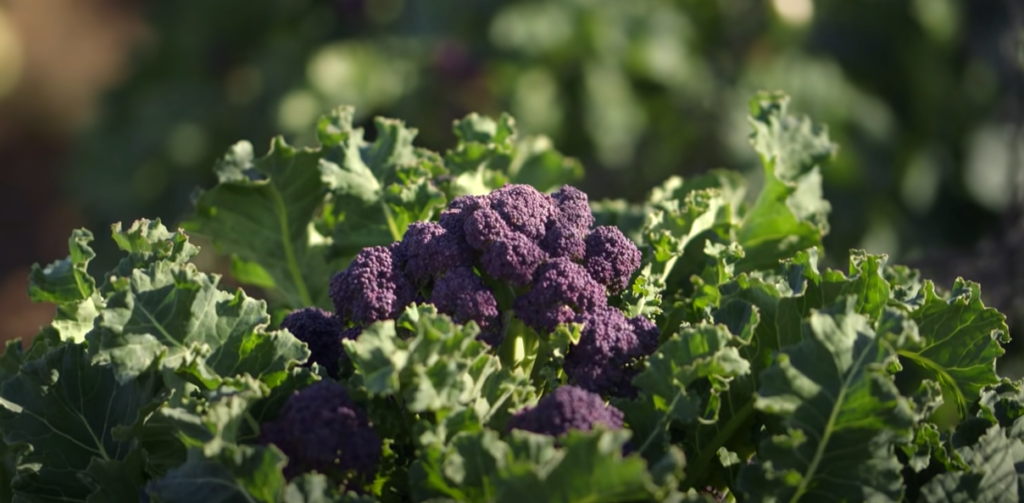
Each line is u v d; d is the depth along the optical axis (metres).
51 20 5.44
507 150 1.32
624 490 1.00
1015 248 1.73
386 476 1.08
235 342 1.10
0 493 1.18
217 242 1.28
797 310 1.12
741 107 2.48
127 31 5.57
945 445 1.12
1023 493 1.10
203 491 1.04
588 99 2.47
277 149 1.25
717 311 1.13
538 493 1.00
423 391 1.04
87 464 1.12
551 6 2.51
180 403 1.07
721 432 1.10
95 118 3.24
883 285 1.12
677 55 2.50
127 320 1.09
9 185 4.76
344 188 1.26
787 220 1.28
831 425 1.05
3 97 5.00
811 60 2.54
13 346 1.20
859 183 2.48
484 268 1.11
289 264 1.29
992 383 1.14
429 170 1.28
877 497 1.05
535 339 1.13
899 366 1.09
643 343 1.11
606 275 1.13
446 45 2.53
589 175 2.54
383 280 1.11
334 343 1.14
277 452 1.03
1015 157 1.84
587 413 1.04
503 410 1.09
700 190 1.31
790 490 1.06
